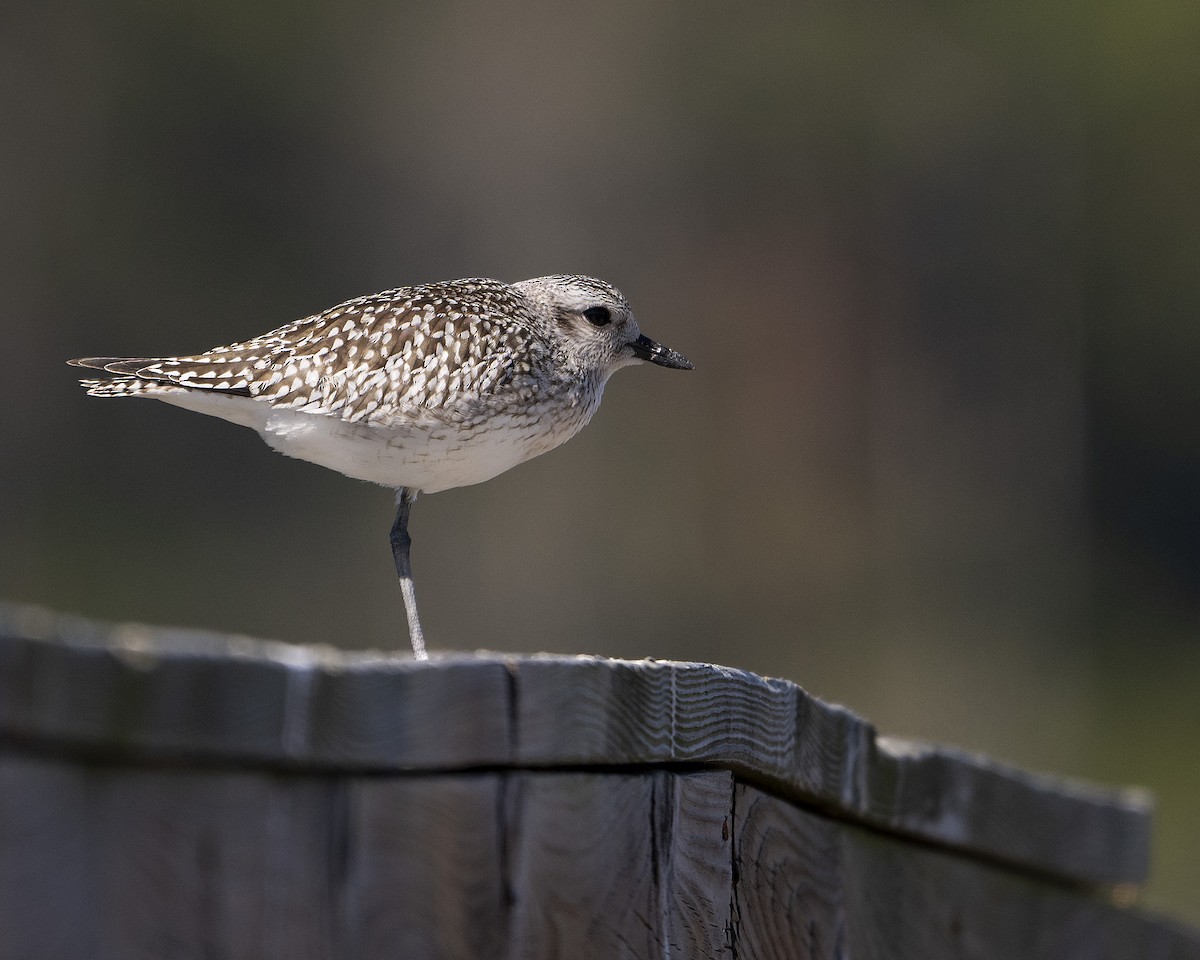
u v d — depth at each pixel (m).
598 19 29.72
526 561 24.62
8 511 23.94
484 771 3.04
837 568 27.89
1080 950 5.77
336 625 22.61
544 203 29.67
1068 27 30.38
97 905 2.40
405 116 29.11
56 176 27.27
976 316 30.83
